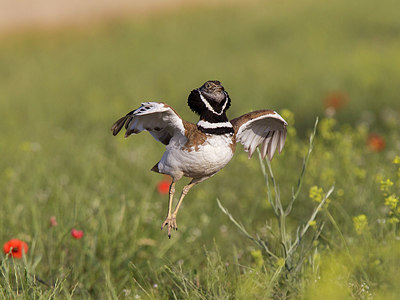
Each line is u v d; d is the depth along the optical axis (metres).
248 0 50.00
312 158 12.42
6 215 10.87
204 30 41.22
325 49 31.83
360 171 11.02
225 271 8.54
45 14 48.00
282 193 12.25
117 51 36.88
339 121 17.53
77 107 22.95
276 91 23.27
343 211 9.93
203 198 12.34
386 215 9.72
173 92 24.41
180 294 8.39
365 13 40.66
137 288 8.99
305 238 9.72
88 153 15.66
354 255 8.63
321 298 7.46
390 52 27.47
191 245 10.41
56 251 9.74
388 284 7.86
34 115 22.06
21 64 34.44
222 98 6.66
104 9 49.38
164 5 50.22
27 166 14.78
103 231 9.92
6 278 7.98
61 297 8.67
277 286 8.12
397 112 17.52
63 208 11.01
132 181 13.00
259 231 10.82
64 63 34.19
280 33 37.66
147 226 10.83
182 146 6.73
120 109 22.02
